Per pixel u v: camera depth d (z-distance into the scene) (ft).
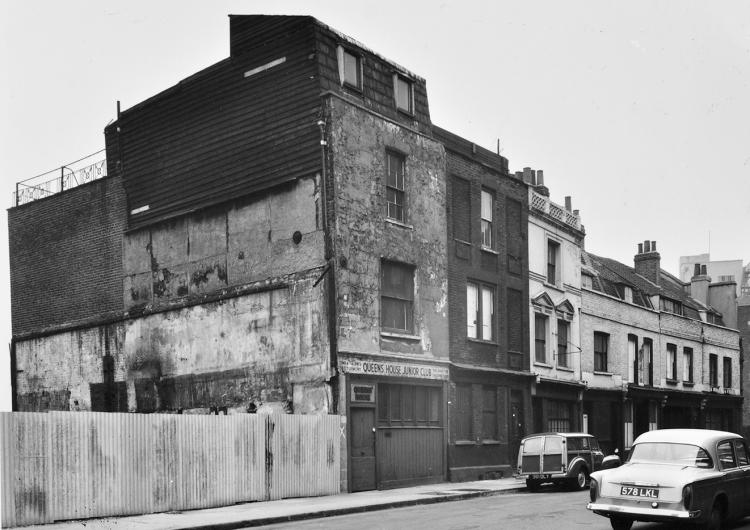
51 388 95.55
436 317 84.53
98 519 51.55
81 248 95.50
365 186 76.64
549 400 106.93
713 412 164.76
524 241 103.19
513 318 100.22
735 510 44.04
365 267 75.31
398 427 77.56
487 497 70.59
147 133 90.74
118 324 89.51
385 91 83.46
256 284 77.61
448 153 89.61
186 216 85.05
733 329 176.65
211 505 59.26
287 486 65.26
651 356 138.31
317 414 69.46
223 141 83.25
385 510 59.67
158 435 56.54
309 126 75.36
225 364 79.05
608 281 132.05
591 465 78.54
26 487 48.85
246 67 82.07
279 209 76.95
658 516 40.68
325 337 71.56
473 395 90.27
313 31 76.28
